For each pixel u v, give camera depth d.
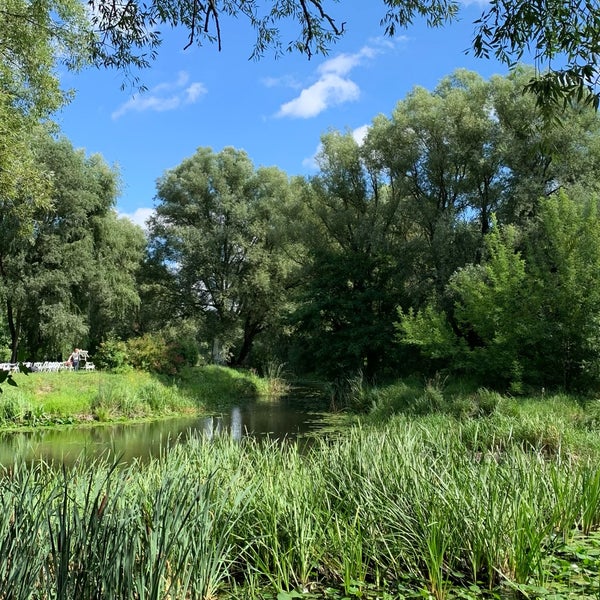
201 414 18.77
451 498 4.29
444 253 19.88
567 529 4.75
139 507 3.71
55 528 3.40
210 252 36.41
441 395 14.79
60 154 25.94
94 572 2.95
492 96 20.86
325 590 3.96
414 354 21.66
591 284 14.43
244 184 39.75
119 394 17.98
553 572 4.11
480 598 3.75
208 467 5.23
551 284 14.98
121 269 30.12
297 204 28.72
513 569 3.96
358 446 5.86
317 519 4.35
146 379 20.95
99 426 15.55
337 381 23.52
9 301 25.20
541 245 17.02
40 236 25.70
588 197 16.39
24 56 10.51
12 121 10.69
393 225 24.61
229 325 37.47
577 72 3.44
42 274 25.38
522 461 5.25
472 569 4.13
